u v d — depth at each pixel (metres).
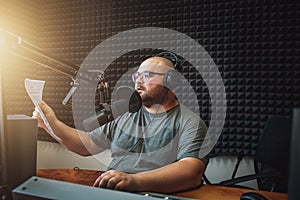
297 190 0.35
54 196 0.49
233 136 1.78
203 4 1.82
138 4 1.95
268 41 1.70
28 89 0.84
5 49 0.64
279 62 1.68
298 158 0.36
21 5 2.07
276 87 1.69
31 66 2.12
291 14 1.65
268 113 1.71
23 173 0.73
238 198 0.77
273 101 1.70
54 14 2.17
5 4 1.95
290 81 1.66
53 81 2.11
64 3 2.13
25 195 0.51
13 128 0.71
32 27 2.18
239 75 1.75
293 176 0.36
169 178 0.78
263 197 0.74
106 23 2.03
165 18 1.90
